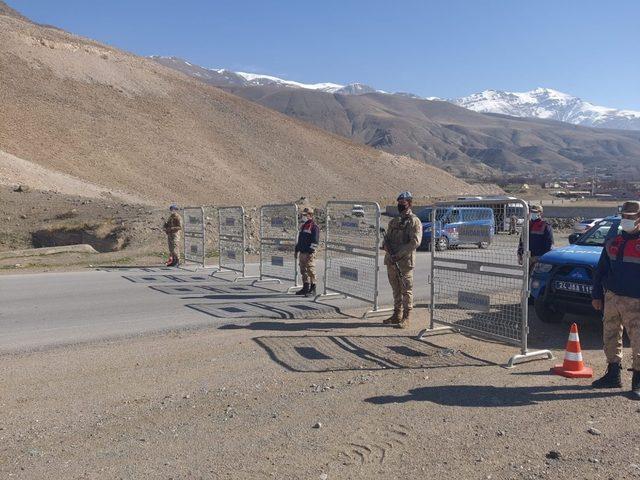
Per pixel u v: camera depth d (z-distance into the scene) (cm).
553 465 448
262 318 998
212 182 8981
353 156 12888
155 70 12812
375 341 836
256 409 565
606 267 626
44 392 615
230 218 1612
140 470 442
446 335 874
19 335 869
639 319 598
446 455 464
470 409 562
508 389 622
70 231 2708
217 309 1081
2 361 731
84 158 7975
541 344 831
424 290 1372
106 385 637
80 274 1625
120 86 11144
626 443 487
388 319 956
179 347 794
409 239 915
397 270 927
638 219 598
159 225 2720
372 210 1056
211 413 556
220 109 12194
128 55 13412
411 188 12262
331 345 810
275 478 429
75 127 8806
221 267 1673
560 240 3384
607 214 5516
